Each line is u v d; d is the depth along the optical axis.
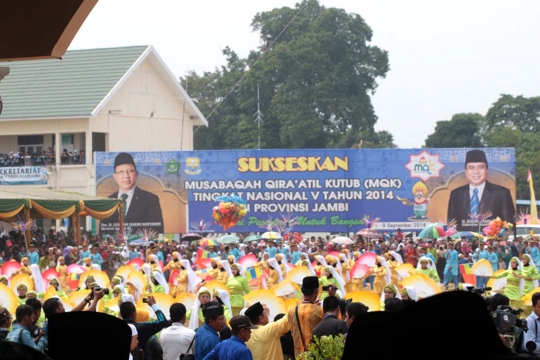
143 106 57.41
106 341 4.30
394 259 30.38
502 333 8.55
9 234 42.47
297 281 25.88
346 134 73.38
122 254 41.19
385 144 84.12
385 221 49.97
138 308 17.69
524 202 72.81
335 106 73.81
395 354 2.32
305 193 50.28
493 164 49.34
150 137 57.75
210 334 9.98
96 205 42.03
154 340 10.25
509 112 87.25
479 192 49.50
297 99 73.00
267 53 75.44
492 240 40.19
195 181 50.22
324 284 24.02
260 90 76.06
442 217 49.66
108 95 53.75
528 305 26.23
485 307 2.28
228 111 79.69
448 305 2.28
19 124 54.28
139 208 50.25
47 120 53.91
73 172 52.91
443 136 78.50
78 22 9.30
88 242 45.28
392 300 10.48
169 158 50.28
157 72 58.53
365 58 75.44
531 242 40.41
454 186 49.62
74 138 54.06
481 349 2.23
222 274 26.34
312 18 79.19
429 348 2.25
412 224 49.78
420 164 49.84
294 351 10.23
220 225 47.34
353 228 50.22
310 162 50.28
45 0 9.06
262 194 50.34
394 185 49.97
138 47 57.81
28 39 9.30
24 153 53.69
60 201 39.66
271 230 50.03
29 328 10.31
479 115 88.31
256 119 74.81
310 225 50.25
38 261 38.41
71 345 4.31
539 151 77.38
